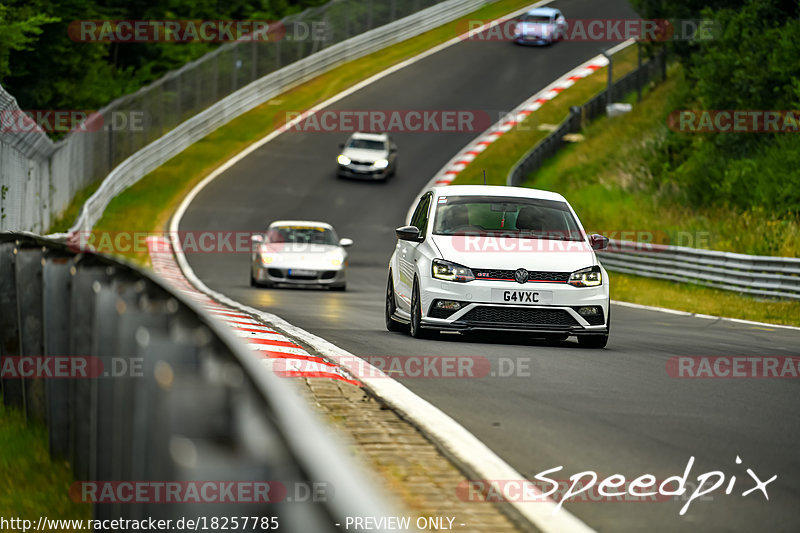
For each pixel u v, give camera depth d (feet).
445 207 145.28
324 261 261.65
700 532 52.47
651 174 443.73
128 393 45.47
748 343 151.53
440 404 84.99
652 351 132.98
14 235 91.25
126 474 44.65
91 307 62.39
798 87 343.46
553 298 132.05
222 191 501.56
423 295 133.49
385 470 61.57
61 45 496.23
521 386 96.48
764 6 374.84
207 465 26.84
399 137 613.52
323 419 74.08
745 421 82.69
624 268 324.80
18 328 87.10
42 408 79.36
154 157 531.91
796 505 57.82
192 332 36.55
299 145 591.37
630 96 644.69
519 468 64.64
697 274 284.82
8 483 64.23
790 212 325.21
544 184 520.42
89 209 373.81
